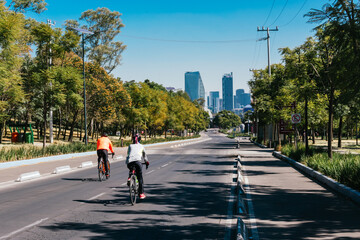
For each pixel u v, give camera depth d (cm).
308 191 1074
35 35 3045
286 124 3722
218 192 1075
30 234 603
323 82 1775
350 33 851
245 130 16525
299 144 2719
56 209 822
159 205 871
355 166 1105
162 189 1138
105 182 1323
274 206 847
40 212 789
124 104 4978
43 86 2900
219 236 588
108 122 5306
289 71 1917
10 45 2297
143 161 949
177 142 7331
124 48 6512
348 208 821
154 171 1728
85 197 989
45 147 2816
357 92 879
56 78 2977
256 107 3419
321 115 3306
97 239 573
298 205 858
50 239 572
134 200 898
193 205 870
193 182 1316
